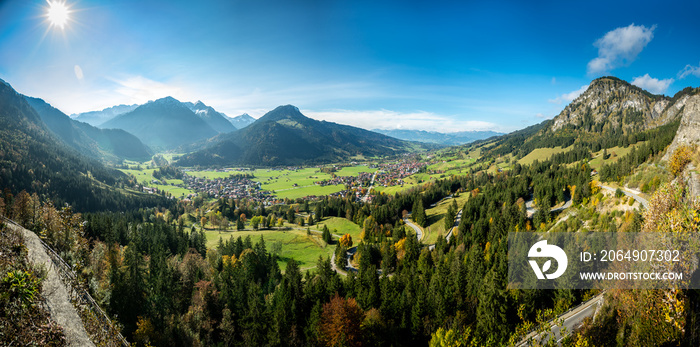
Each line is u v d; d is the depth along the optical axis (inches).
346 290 3472.0
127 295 2620.6
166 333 2472.9
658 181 4077.3
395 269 4940.9
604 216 3939.5
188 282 3403.1
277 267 4463.6
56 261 1673.2
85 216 4704.7
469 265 3668.8
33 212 3051.2
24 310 1053.8
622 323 1360.7
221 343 2696.9
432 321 2679.6
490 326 2329.0
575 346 1280.8
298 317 2942.9
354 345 2480.3
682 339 1096.2
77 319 1240.8
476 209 6963.6
